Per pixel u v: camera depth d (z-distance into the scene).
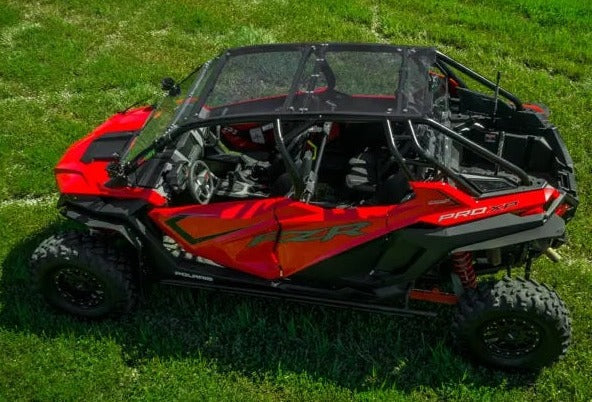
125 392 5.41
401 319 5.87
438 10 10.81
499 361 5.38
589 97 8.62
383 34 10.20
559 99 8.61
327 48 5.67
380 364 5.56
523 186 5.07
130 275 5.75
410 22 10.32
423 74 5.38
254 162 5.92
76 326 5.94
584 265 6.41
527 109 6.33
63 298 5.96
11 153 7.86
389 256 5.23
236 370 5.56
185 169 5.45
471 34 10.08
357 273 5.49
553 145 5.93
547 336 5.14
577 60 9.54
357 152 5.89
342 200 5.72
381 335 5.77
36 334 5.83
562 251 6.58
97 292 5.94
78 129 8.22
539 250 5.29
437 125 4.86
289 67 5.50
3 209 7.12
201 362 5.57
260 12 10.70
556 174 5.86
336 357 5.56
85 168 5.84
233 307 6.06
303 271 5.54
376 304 5.59
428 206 4.98
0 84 9.09
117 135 6.16
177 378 5.47
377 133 5.75
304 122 5.04
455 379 5.40
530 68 9.44
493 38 9.99
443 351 5.56
